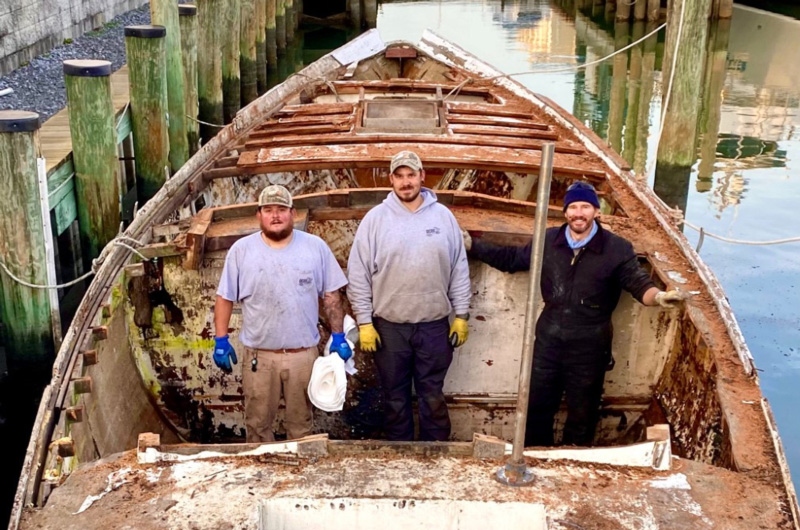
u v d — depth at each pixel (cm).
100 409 386
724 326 380
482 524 273
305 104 753
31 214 564
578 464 293
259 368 388
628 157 1123
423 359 406
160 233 478
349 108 722
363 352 452
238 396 470
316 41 2077
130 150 952
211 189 596
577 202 373
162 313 455
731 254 831
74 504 275
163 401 469
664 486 283
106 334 394
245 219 475
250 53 1426
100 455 371
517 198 611
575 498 275
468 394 459
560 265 388
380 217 388
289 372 387
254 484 282
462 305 404
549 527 261
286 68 1795
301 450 297
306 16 2217
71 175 699
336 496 275
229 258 379
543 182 245
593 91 1522
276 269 372
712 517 269
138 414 436
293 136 648
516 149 609
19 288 578
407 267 385
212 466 293
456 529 275
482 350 450
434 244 385
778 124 1268
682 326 406
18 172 553
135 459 298
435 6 2798
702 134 1212
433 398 414
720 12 1994
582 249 385
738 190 1004
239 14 1259
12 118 545
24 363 601
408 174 376
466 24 2380
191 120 1019
